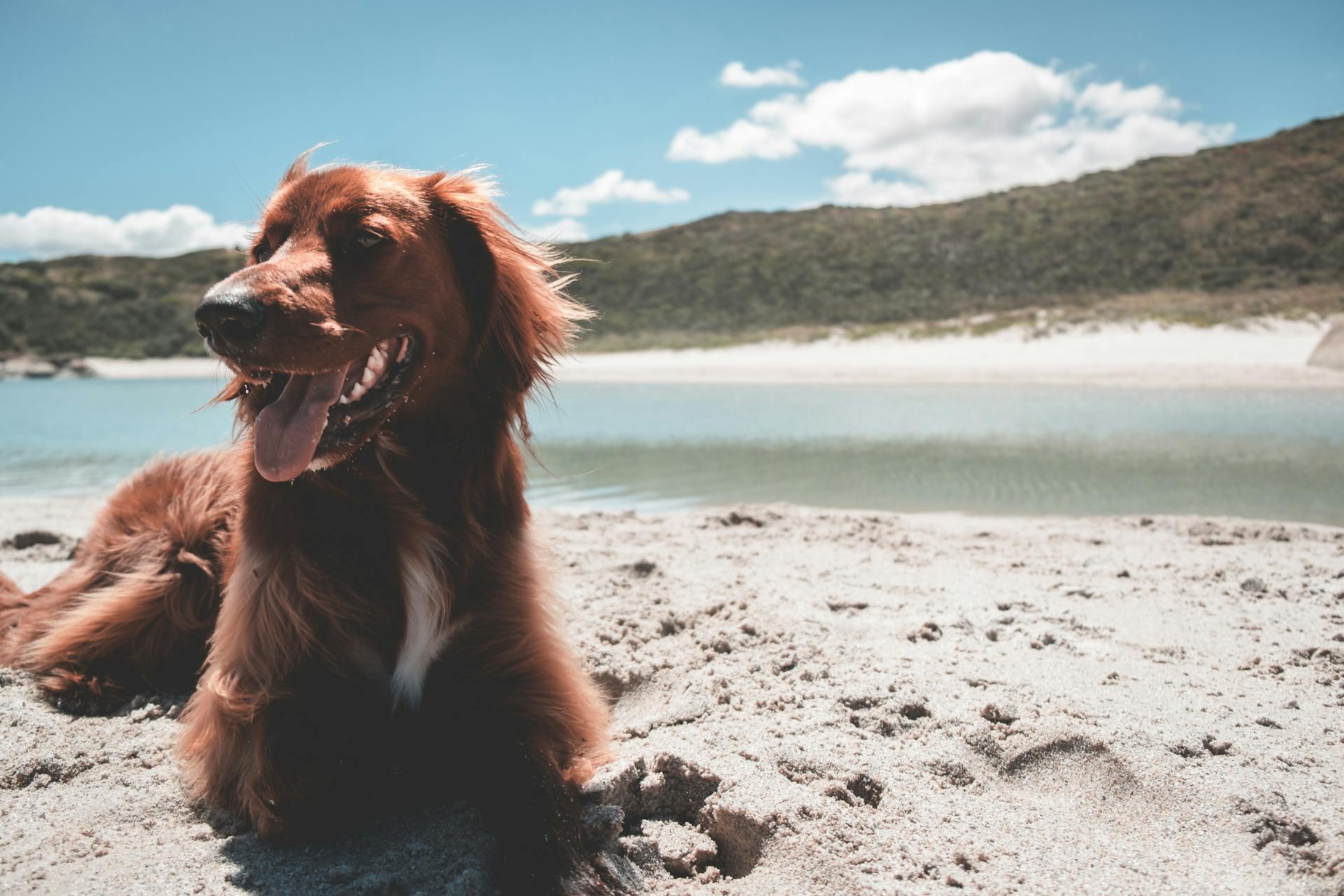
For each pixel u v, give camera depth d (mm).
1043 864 718
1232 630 1206
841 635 1208
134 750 925
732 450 3643
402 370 830
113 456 4004
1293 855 714
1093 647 1152
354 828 772
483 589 869
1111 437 3771
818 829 754
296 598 823
